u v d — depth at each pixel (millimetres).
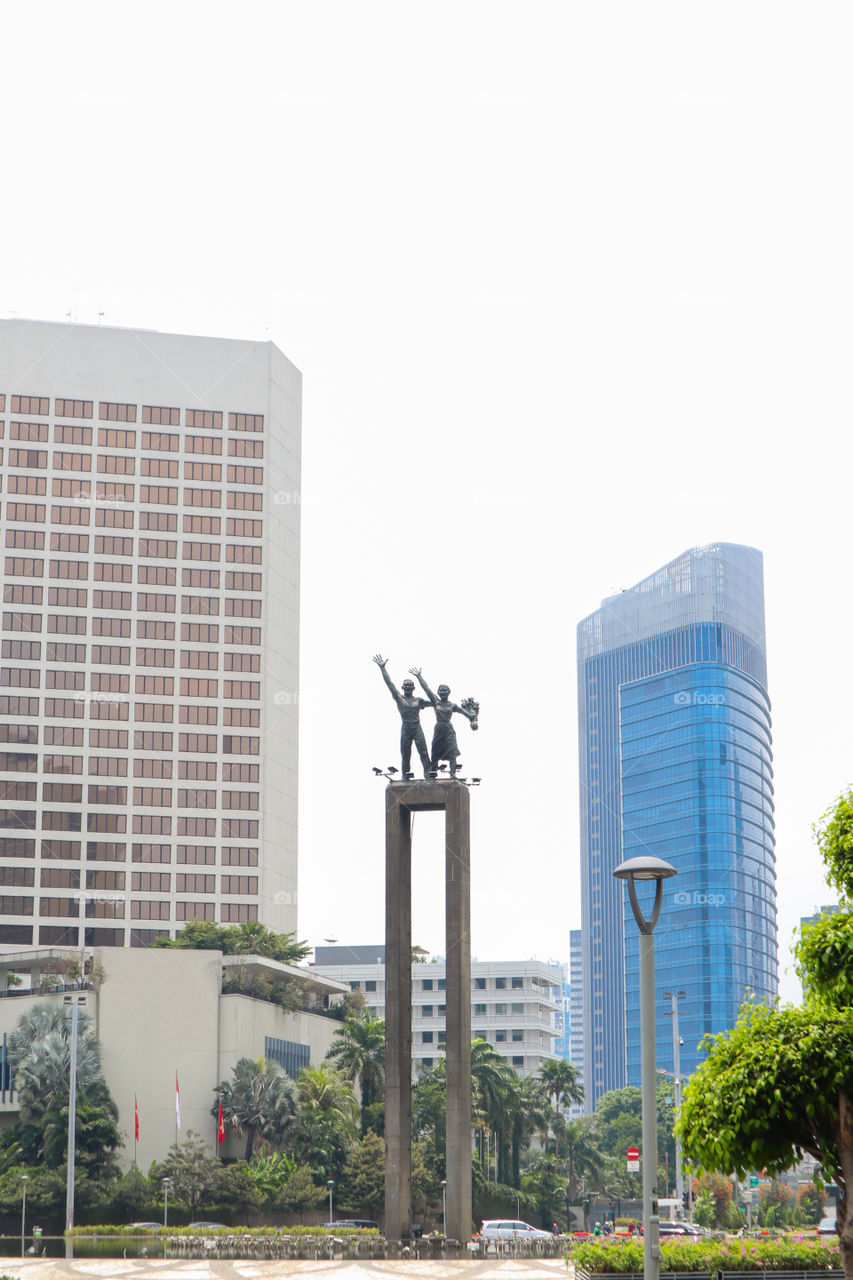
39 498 171750
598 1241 43031
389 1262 58156
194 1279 51875
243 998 123812
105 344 176250
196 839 167875
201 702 171250
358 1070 125562
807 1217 127000
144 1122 118062
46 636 169125
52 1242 83438
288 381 184375
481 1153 123438
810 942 27828
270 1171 108688
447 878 67500
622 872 29328
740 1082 26125
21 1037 111938
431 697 70125
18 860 163750
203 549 174625
